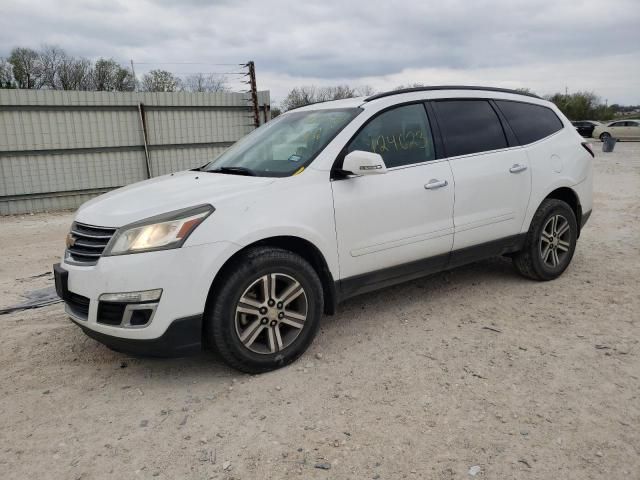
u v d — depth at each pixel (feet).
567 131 17.38
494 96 15.92
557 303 14.96
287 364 11.66
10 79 133.80
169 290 10.07
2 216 43.70
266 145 13.94
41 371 11.89
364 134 12.89
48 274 20.83
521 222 15.72
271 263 11.04
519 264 16.55
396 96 13.84
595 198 36.11
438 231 13.82
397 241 13.09
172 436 9.33
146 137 51.01
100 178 49.34
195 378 11.39
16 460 8.79
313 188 11.80
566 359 11.58
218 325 10.65
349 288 12.63
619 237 23.27
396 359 11.87
